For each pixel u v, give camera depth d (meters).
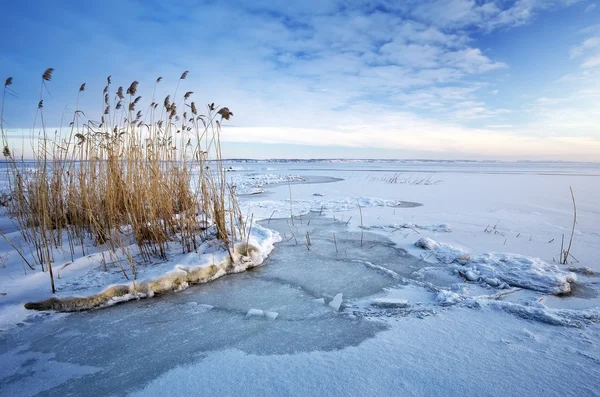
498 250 4.54
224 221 3.94
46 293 2.91
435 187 13.77
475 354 2.09
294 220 6.74
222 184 3.93
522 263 3.66
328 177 20.56
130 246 4.09
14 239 4.48
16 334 2.47
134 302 3.05
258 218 6.91
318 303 2.99
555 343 2.19
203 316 2.77
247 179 17.30
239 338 2.41
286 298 3.12
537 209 8.01
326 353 2.17
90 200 4.30
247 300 3.08
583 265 3.88
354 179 18.83
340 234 5.56
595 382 1.79
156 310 2.89
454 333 2.37
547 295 3.04
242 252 3.98
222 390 1.83
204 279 3.54
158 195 4.12
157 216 3.99
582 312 2.57
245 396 1.77
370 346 2.24
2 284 3.05
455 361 2.02
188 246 3.95
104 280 3.19
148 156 4.28
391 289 3.29
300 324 2.60
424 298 3.06
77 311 2.85
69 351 2.27
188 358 2.16
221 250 3.91
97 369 2.06
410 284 3.41
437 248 4.52
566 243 4.86
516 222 6.43
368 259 4.25
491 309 2.71
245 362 2.10
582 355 2.04
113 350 2.28
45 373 2.03
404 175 22.50
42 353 2.24
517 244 4.83
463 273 3.59
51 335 2.47
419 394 1.74
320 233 5.64
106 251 3.95
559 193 11.40
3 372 2.04
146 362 2.13
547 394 1.71
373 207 8.42
